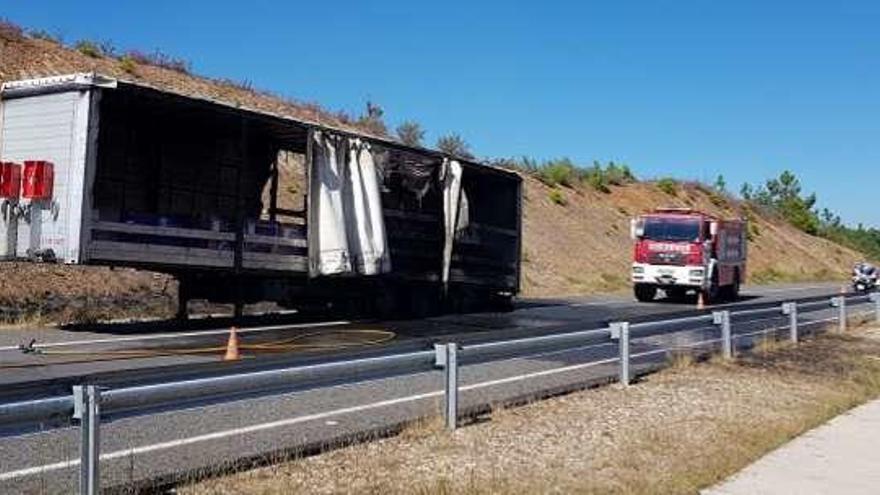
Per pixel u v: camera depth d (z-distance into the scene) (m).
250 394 7.96
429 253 24.41
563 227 52.31
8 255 17.62
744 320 17.62
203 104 18.75
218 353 15.73
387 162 22.44
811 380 15.07
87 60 32.59
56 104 17.47
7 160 17.97
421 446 9.23
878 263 97.31
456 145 47.81
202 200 22.25
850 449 10.13
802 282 66.88
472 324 22.89
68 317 20.52
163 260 18.44
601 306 31.92
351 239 21.66
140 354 15.38
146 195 20.92
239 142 21.66
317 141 21.09
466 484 7.93
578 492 7.94
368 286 23.17
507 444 9.54
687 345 18.08
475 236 26.20
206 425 9.88
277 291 21.48
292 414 10.63
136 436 9.24
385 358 9.28
